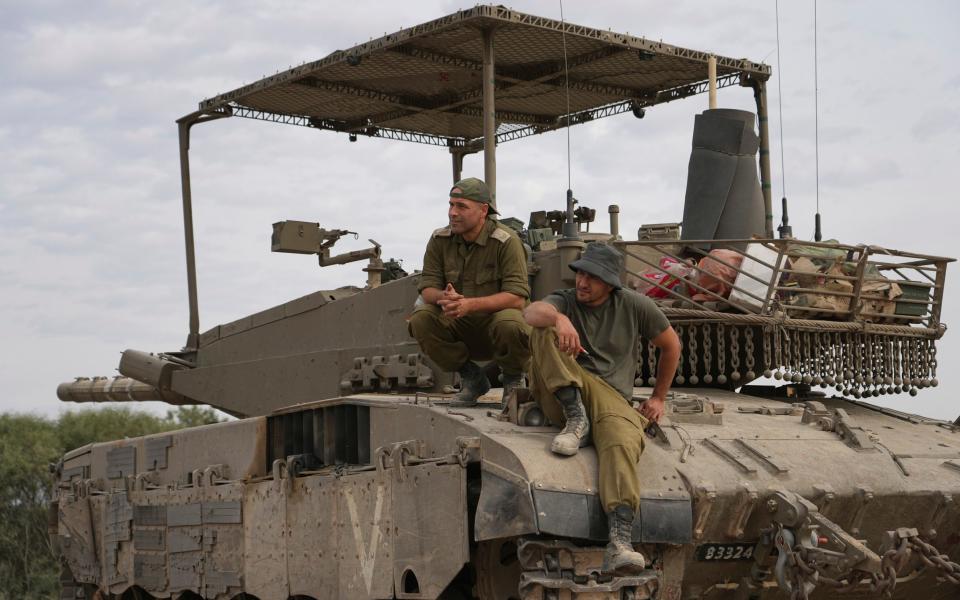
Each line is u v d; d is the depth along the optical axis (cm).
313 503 1066
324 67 1373
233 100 1489
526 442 872
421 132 1730
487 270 980
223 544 1187
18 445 3916
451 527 895
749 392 1241
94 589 1502
